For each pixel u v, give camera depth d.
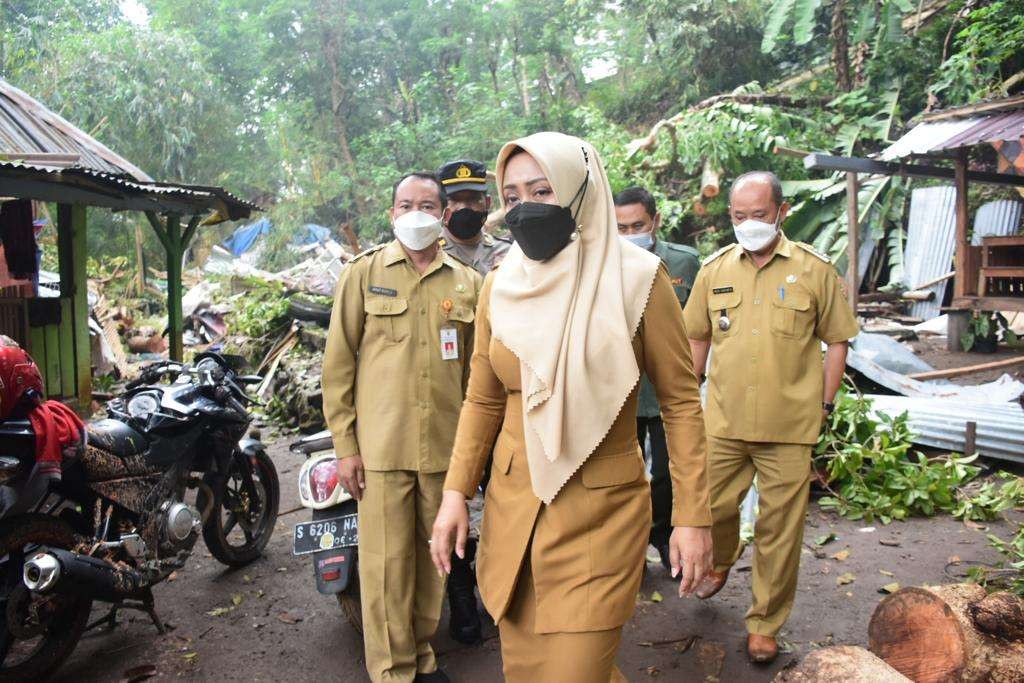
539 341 1.80
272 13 25.62
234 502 4.20
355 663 3.24
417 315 2.91
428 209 2.93
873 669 2.28
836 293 3.12
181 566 3.62
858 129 13.59
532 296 1.84
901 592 2.63
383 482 2.83
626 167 14.14
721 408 3.21
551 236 1.80
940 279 12.27
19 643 3.36
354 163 25.36
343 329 2.92
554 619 1.82
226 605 3.80
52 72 20.91
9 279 7.26
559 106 20.84
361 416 2.91
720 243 13.94
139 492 3.47
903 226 14.00
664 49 19.27
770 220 3.13
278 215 24.14
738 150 13.34
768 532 3.08
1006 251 9.71
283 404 7.87
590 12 20.92
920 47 14.35
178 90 23.12
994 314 10.73
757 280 3.18
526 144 1.81
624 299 1.84
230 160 26.16
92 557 3.12
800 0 13.58
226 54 28.59
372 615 2.79
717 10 17.28
